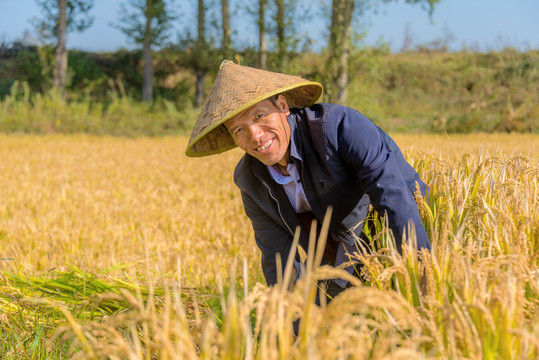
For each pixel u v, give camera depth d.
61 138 23.09
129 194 8.88
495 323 1.53
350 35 26.00
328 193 2.61
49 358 2.54
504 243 1.98
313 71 26.80
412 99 36.47
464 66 38.88
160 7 33.41
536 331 1.40
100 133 26.08
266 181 2.74
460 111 31.94
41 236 5.63
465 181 2.65
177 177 11.11
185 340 1.38
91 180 10.91
